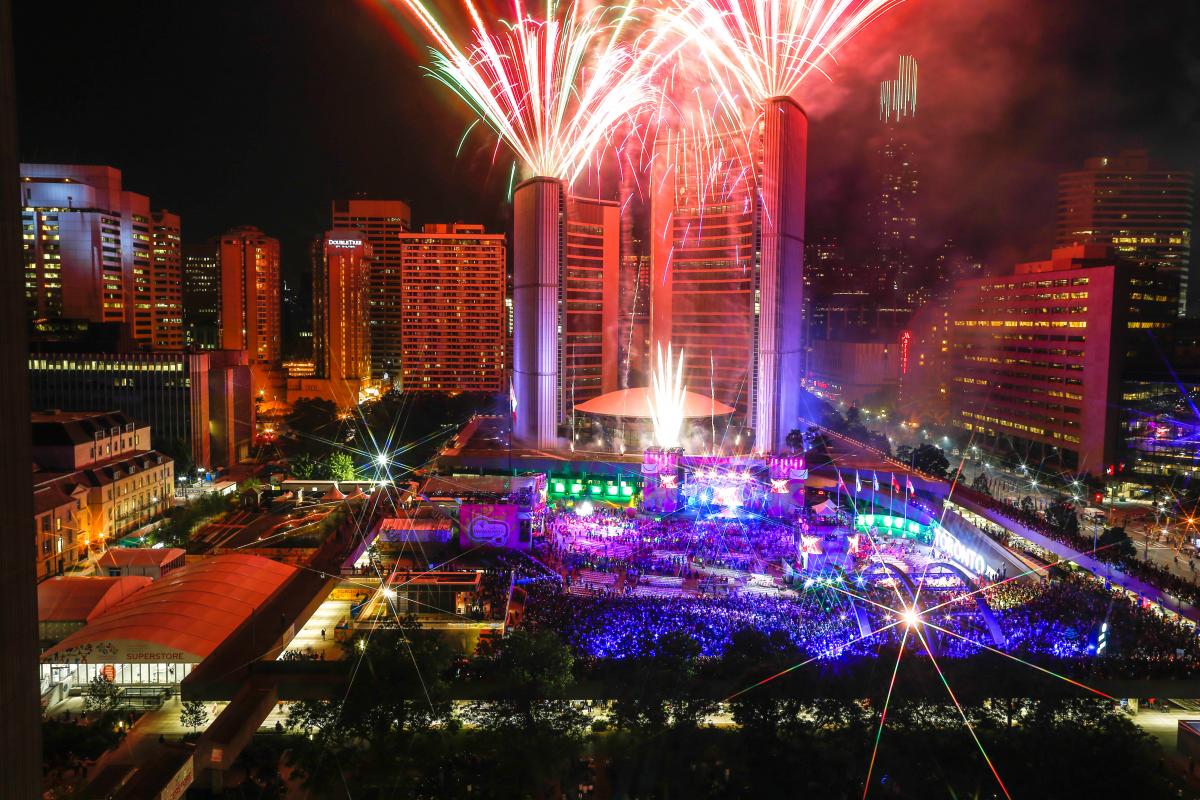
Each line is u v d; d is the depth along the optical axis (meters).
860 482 159.12
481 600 94.00
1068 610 91.25
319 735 67.69
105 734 70.94
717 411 185.88
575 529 130.62
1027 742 65.44
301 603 92.94
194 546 140.62
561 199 181.38
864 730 68.38
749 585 107.38
